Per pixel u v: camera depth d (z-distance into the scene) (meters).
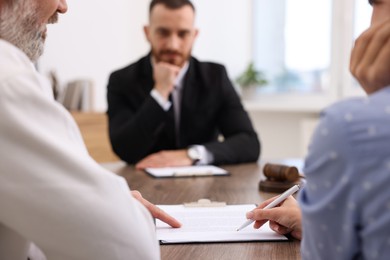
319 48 3.89
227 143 2.09
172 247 0.89
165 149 2.29
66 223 0.68
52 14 0.91
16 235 0.76
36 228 0.68
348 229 0.53
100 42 3.51
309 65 3.93
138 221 0.73
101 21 3.51
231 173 1.81
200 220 1.07
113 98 2.34
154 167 1.94
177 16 2.28
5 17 0.83
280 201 1.01
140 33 3.86
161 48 2.31
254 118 3.92
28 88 0.69
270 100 4.01
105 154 2.84
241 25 3.96
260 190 1.46
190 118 2.31
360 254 0.55
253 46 4.02
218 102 2.34
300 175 1.46
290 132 3.87
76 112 2.82
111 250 0.70
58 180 0.68
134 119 2.07
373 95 0.54
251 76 3.88
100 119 2.83
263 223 0.99
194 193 1.43
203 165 1.99
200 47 3.88
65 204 0.68
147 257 0.73
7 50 0.72
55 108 0.71
